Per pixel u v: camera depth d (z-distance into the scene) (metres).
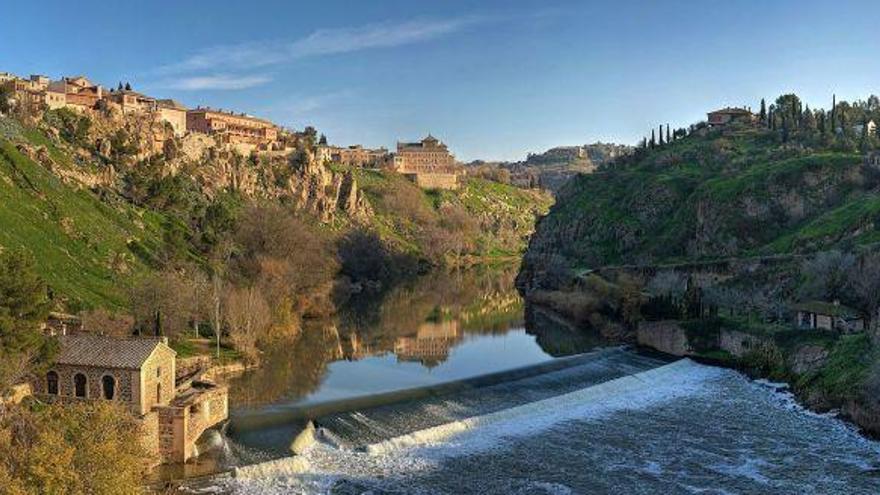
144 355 72.44
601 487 71.00
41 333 78.00
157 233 170.25
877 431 85.44
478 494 68.69
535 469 75.31
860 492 70.06
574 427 89.25
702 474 74.56
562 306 182.50
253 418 83.12
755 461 78.31
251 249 163.00
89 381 72.75
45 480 45.28
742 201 196.00
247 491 66.75
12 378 68.06
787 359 112.69
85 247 137.75
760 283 151.38
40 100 197.12
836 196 186.62
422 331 157.25
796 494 69.69
